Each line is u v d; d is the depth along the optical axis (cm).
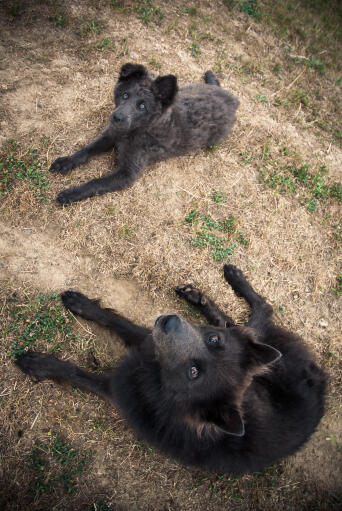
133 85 82
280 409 65
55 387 70
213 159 98
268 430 62
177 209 90
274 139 108
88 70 98
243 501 75
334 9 178
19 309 72
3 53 93
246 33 130
